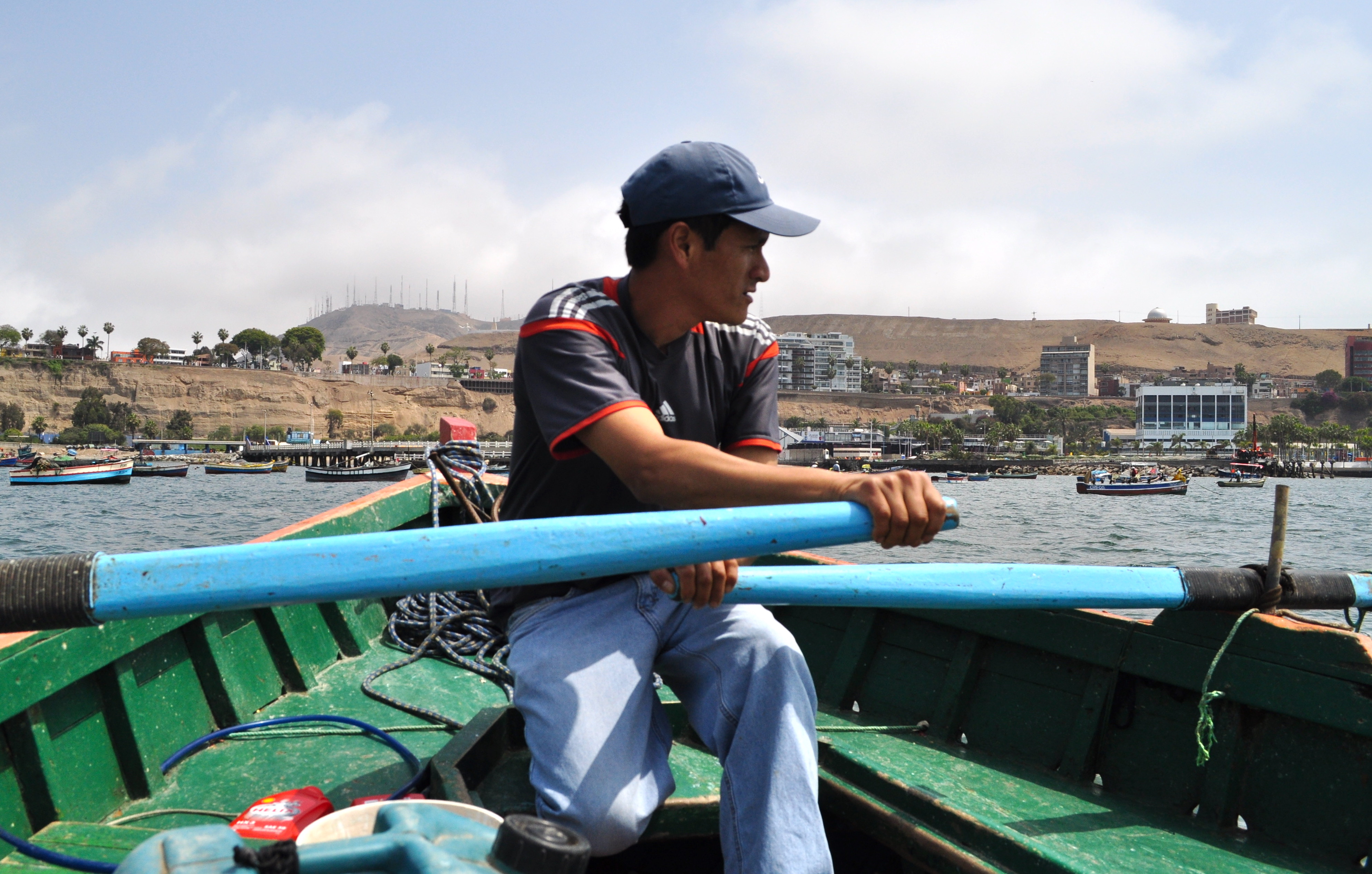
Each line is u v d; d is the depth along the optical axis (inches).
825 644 140.6
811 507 53.0
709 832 80.6
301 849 40.8
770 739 71.0
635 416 66.0
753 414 84.2
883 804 84.0
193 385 7066.9
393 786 94.7
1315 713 89.7
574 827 70.0
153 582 47.4
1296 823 92.5
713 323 81.9
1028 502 3117.6
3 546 1417.3
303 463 5364.2
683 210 71.4
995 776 107.9
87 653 87.4
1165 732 104.3
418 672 133.5
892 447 6663.4
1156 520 2215.8
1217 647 98.0
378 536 49.6
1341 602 100.7
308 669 128.9
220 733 106.3
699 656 76.7
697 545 51.3
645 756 75.2
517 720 94.7
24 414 6584.6
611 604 78.0
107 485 3292.3
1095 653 108.4
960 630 123.6
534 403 72.0
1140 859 86.7
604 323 73.1
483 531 50.2
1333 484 4948.3
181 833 40.8
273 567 48.2
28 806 82.3
